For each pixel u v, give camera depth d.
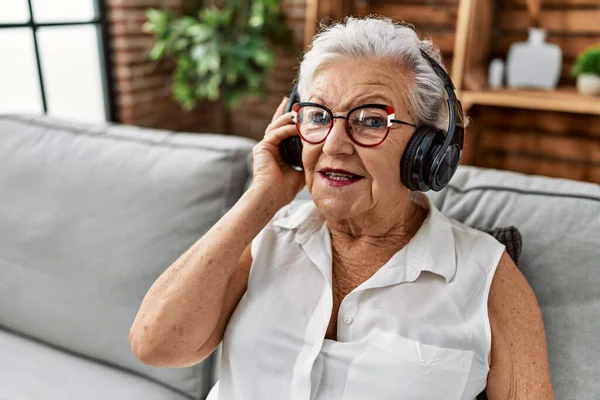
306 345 0.95
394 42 0.89
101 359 1.36
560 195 1.09
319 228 1.04
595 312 1.00
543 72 2.33
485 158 2.75
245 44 2.77
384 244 1.00
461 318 0.92
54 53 2.67
